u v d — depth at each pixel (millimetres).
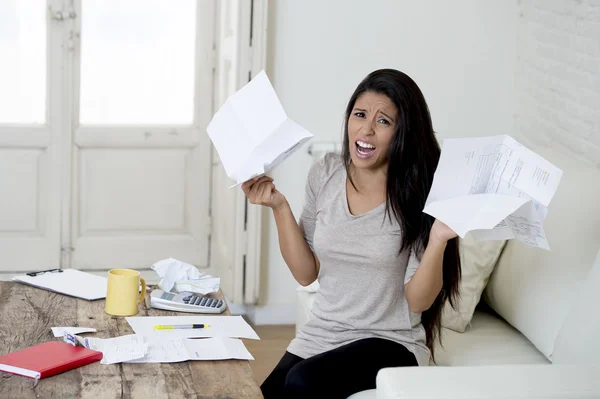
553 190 1645
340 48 3521
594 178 2332
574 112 3049
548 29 3281
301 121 3547
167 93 3750
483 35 3590
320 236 2057
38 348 1620
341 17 3500
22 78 3570
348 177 2084
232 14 3406
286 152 1771
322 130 3564
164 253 3830
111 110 3703
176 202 3814
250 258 3502
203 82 3746
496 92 3643
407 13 3539
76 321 1828
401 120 1952
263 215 3598
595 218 2215
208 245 3881
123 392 1474
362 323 2029
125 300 1885
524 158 1694
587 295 1963
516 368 1669
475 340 2334
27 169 3611
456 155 1751
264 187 2004
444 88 3613
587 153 2947
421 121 1976
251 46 3332
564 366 1690
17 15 3523
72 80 3604
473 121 3652
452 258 2059
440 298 2090
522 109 3557
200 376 1570
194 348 1698
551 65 3256
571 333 1962
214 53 3736
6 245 3643
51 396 1438
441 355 2217
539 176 1670
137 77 3707
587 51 2943
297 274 2139
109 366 1584
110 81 3678
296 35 3482
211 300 2006
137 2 3652
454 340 2328
